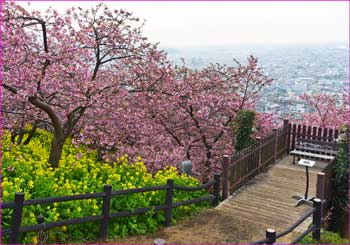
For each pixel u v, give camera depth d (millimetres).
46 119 11484
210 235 7824
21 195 5906
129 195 7652
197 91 12906
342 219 10664
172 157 11562
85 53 9578
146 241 7266
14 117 11352
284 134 13695
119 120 11133
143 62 11031
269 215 9047
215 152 13328
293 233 8188
